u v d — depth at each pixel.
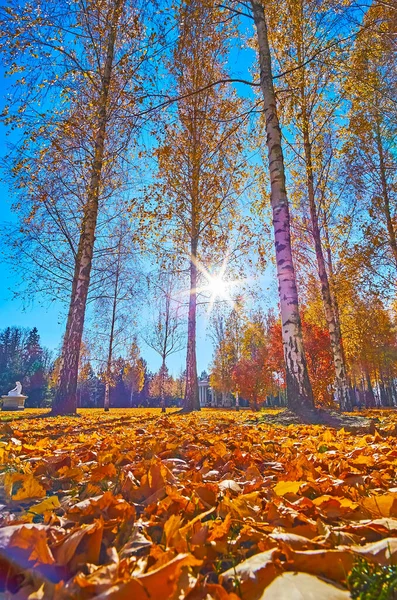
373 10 7.98
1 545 0.81
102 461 2.25
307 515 1.21
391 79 9.55
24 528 0.88
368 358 21.78
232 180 12.12
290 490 1.43
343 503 1.23
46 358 64.19
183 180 12.30
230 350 34.47
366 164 12.95
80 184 10.09
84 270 8.66
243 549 0.98
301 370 5.25
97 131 8.90
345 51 8.86
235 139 11.63
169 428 4.83
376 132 12.67
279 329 20.69
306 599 0.63
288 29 10.83
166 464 2.03
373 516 1.17
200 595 0.67
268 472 1.97
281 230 5.78
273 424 4.88
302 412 5.06
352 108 11.91
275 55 11.87
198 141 11.78
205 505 1.28
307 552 0.80
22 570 0.78
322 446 2.72
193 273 12.88
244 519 1.14
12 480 1.64
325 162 12.96
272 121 6.41
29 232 10.76
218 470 2.09
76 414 8.30
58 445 3.10
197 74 11.60
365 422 4.76
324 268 12.51
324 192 13.12
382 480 1.67
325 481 1.58
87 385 56.94
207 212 12.73
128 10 8.37
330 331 12.20
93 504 1.21
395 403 53.16
